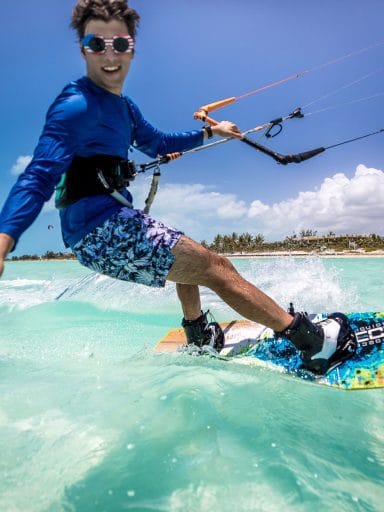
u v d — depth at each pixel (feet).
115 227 7.23
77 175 7.12
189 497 4.33
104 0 7.00
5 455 5.02
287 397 6.70
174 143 9.41
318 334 7.94
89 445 5.23
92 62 7.06
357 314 8.86
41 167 6.23
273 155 9.89
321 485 4.52
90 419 5.82
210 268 7.47
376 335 8.34
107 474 4.70
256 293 7.70
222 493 4.37
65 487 4.51
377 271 44.70
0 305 19.40
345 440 5.53
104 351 10.64
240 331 10.11
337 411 6.46
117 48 6.98
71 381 7.25
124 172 7.44
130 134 7.97
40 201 6.06
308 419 6.02
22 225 5.77
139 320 15.51
